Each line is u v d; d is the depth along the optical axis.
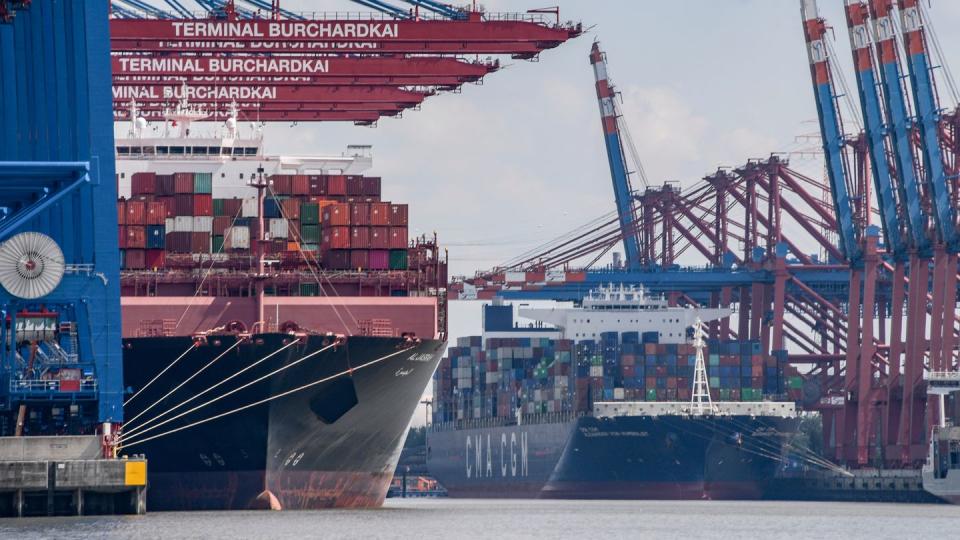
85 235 189.62
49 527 169.38
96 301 189.25
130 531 166.00
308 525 184.38
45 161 187.50
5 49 188.00
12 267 185.75
